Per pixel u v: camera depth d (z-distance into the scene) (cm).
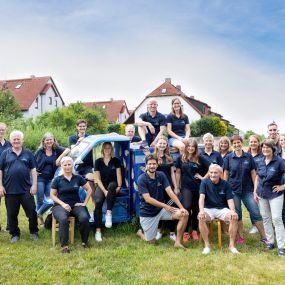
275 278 551
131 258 635
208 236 705
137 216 802
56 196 714
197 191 759
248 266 599
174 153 835
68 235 680
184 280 541
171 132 872
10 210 719
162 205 698
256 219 740
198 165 757
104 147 778
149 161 700
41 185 822
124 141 803
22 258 632
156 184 712
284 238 665
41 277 552
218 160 792
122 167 803
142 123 868
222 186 704
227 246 712
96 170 771
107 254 651
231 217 675
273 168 671
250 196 739
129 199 803
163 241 746
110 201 753
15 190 716
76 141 948
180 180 769
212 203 703
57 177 714
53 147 841
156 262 615
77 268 589
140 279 546
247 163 739
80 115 4325
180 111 890
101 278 551
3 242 722
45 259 627
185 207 737
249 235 793
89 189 727
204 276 558
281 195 670
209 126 4284
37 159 831
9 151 728
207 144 787
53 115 3819
